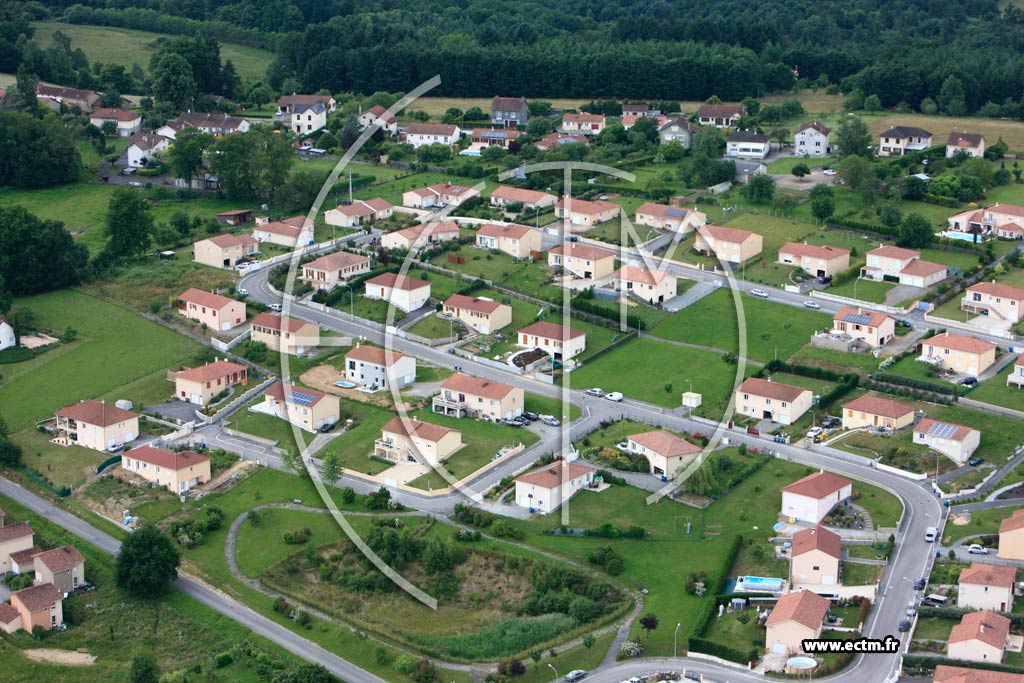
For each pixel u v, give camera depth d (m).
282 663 141.88
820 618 139.25
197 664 143.25
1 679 142.12
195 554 163.50
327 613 152.25
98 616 153.62
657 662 138.38
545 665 139.50
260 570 160.00
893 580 150.25
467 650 143.25
